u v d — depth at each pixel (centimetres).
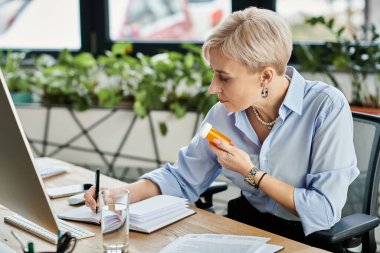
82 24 357
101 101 313
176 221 144
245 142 170
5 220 147
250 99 151
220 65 146
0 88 105
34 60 350
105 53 357
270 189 150
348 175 151
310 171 157
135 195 162
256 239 128
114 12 354
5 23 369
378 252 267
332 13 294
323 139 153
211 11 327
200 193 176
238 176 172
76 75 325
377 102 268
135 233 136
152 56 346
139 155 309
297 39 302
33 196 112
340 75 286
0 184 122
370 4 285
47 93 330
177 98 303
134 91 316
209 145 154
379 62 269
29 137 326
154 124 302
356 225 146
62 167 199
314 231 147
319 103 157
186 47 305
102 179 186
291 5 301
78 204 160
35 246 127
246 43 142
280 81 156
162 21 342
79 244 129
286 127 160
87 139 317
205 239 129
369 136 163
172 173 172
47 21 366
